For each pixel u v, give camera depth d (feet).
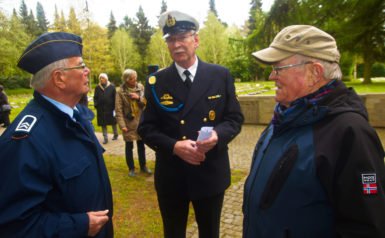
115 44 164.14
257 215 4.42
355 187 3.49
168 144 6.46
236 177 15.31
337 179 3.65
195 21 6.66
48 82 4.67
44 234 3.98
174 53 6.66
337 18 22.88
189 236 9.90
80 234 4.22
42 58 4.57
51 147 4.31
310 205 3.90
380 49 25.40
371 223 3.41
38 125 4.34
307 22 23.73
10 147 4.03
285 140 4.30
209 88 6.89
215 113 6.93
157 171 7.32
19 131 4.11
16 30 75.92
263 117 30.99
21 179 3.87
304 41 4.11
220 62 153.69
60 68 4.65
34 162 4.03
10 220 3.82
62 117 4.60
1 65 78.43
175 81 6.90
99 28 137.28
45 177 4.16
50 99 4.83
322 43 4.09
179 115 6.81
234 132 6.86
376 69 119.03
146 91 7.25
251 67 143.23
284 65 4.26
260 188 4.44
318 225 3.90
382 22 21.84
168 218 7.43
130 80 15.14
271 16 26.02
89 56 126.31
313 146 3.88
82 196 4.59
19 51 75.41
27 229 3.90
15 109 58.95
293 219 3.99
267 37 27.37
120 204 12.46
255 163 5.05
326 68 4.07
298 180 3.92
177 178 7.04
